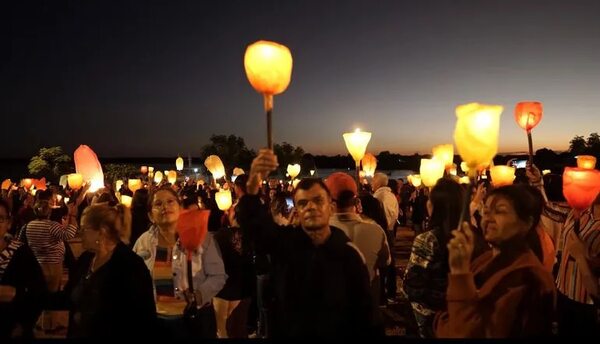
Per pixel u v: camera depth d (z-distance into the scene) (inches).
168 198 147.9
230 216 239.8
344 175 166.6
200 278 143.5
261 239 104.4
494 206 99.3
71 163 1370.6
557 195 200.7
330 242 101.9
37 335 196.1
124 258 120.9
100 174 325.7
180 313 139.6
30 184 530.0
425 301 118.0
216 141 1309.1
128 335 116.6
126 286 118.3
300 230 106.2
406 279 122.4
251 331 224.8
